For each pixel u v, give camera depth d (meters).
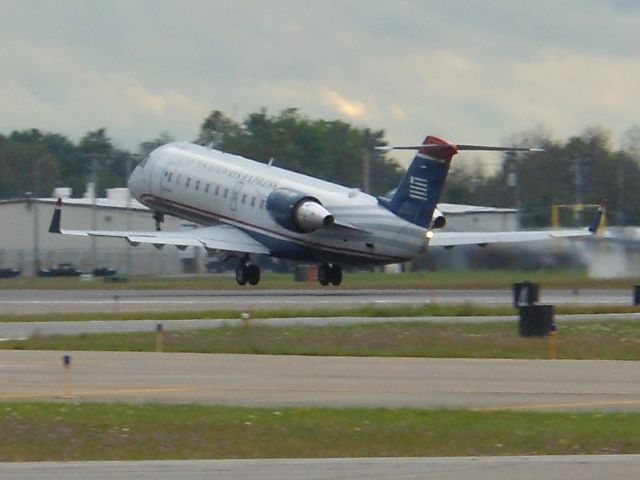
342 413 80.44
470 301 188.25
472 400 87.44
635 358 115.06
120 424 76.56
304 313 161.50
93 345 123.25
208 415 79.69
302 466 65.06
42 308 180.75
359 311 163.38
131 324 150.62
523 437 72.44
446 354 117.38
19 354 116.19
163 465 65.81
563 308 169.75
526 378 99.31
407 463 65.75
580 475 61.44
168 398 88.19
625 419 78.56
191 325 148.00
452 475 61.88
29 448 70.56
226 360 111.88
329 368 105.88
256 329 137.12
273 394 90.19
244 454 69.19
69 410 81.56
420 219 196.25
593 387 94.06
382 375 101.06
